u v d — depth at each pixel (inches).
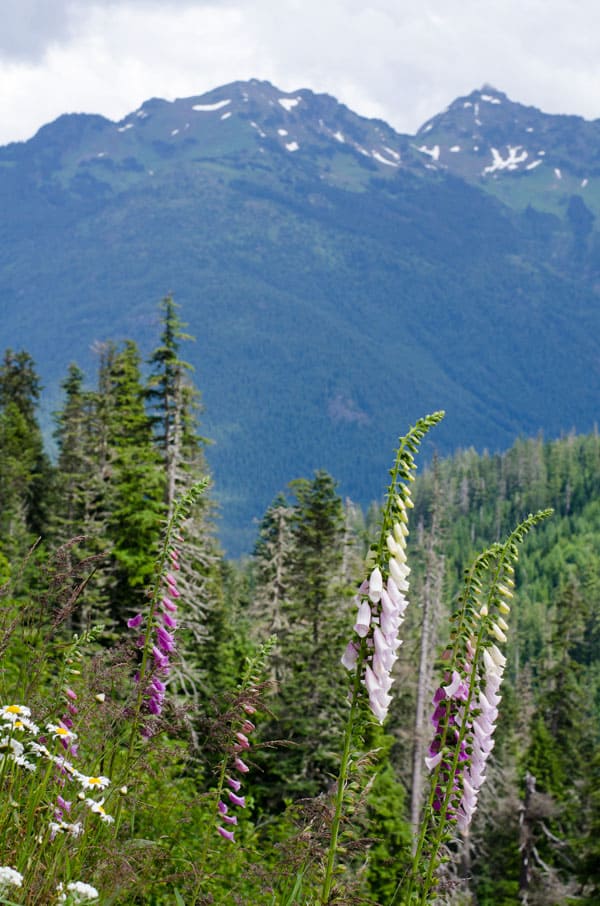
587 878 1390.3
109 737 248.7
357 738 225.6
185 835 325.1
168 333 1175.0
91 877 207.5
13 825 202.4
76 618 687.1
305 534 1262.3
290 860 243.8
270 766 1041.5
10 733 199.6
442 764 244.5
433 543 1563.7
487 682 241.4
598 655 4013.3
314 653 1152.8
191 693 997.8
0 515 1482.5
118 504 1190.9
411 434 218.7
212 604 1255.5
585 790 1567.4
